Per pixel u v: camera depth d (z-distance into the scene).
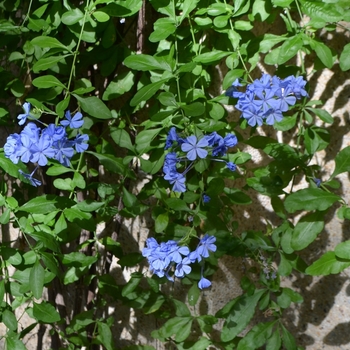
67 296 1.22
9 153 0.99
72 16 1.07
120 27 1.13
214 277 1.15
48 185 1.20
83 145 1.01
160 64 1.04
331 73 1.08
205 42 1.09
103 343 1.12
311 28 1.04
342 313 1.10
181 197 1.08
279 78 1.02
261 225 1.13
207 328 1.10
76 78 1.15
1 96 1.16
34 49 1.13
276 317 1.08
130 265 1.12
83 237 1.18
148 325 1.19
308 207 0.99
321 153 1.09
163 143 1.06
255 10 1.06
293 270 1.12
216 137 1.01
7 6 1.16
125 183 1.16
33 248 1.04
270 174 1.05
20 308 1.28
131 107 1.12
